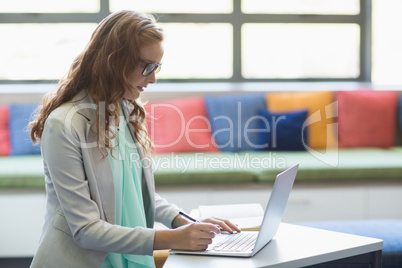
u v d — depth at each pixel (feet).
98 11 18.39
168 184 14.97
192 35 18.89
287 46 19.22
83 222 6.49
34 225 14.61
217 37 18.97
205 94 17.57
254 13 18.95
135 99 7.38
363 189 15.31
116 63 6.68
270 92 17.71
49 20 18.31
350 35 19.39
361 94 17.79
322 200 15.25
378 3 19.27
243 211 8.71
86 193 6.62
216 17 18.85
